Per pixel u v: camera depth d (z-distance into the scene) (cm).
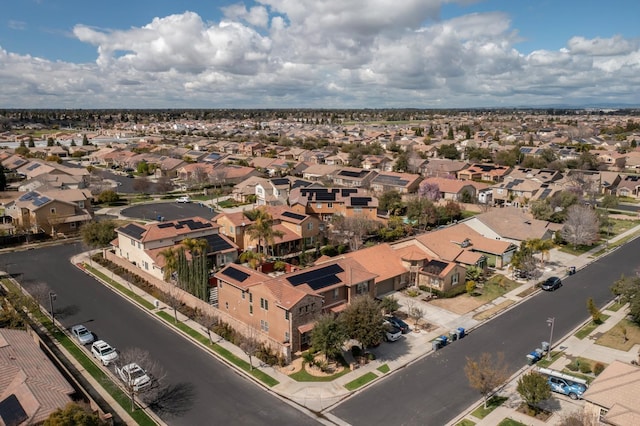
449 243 6725
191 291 5447
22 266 6838
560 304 5581
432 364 4238
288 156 18700
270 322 4559
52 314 5006
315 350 4228
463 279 6128
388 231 8044
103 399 3697
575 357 4356
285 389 3838
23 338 4047
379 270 5853
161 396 3738
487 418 3466
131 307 5450
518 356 4388
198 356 4353
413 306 5462
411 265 6062
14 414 3039
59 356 4362
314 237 7775
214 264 6656
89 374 4069
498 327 4981
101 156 17550
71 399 3275
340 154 17400
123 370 3872
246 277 4975
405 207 9969
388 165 15925
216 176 13125
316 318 4544
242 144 19938
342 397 3734
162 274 6122
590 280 6366
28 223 8175
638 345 4550
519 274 6519
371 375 4050
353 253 6019
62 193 9156
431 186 11131
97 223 7462
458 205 9819
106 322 5056
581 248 7812
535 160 14662
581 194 10806
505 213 8300
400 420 3453
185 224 6950
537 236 7425
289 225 7688
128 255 6888
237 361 4259
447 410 3572
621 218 9906
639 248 7819
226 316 4816
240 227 7456
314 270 5044
